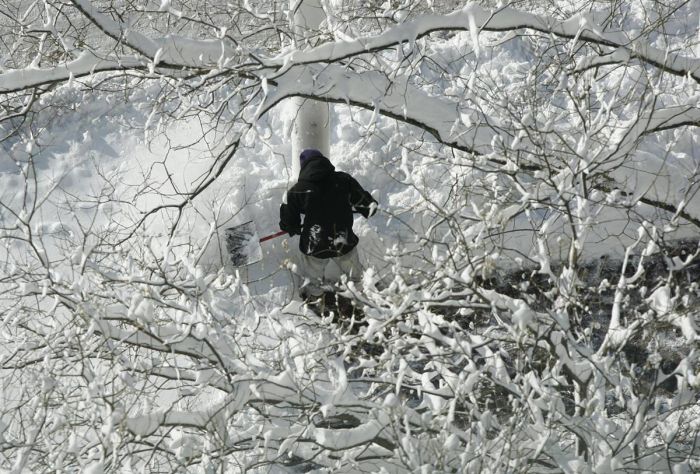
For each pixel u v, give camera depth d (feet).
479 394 34.42
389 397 28.14
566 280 32.63
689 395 32.09
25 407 33.99
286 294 49.70
